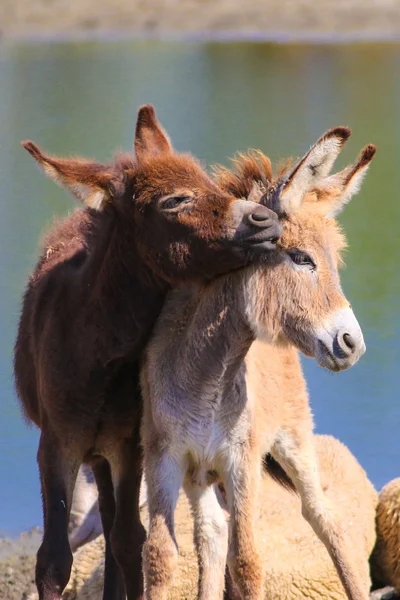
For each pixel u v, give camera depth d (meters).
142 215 20.36
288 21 113.56
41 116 72.69
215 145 64.81
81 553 25.58
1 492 32.31
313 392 37.81
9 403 37.03
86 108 75.69
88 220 22.62
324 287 19.86
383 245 52.91
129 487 22.58
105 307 21.23
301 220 19.98
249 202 19.52
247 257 19.44
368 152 20.84
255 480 21.33
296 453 23.80
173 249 19.97
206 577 22.00
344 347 19.56
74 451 22.06
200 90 84.81
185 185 20.03
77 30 112.94
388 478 31.69
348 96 84.50
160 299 21.45
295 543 24.81
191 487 22.22
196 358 20.78
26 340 23.61
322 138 19.59
